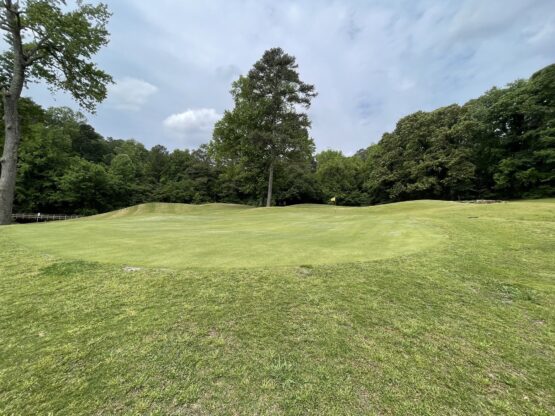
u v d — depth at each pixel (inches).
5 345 113.3
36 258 215.9
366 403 89.0
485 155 1326.3
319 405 88.0
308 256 233.6
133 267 197.6
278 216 660.7
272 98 971.9
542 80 1151.6
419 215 514.6
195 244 277.1
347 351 114.1
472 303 158.2
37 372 98.8
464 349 117.4
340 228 405.1
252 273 189.5
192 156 2437.3
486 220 418.3
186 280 175.9
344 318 138.2
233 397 90.5
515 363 110.0
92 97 661.9
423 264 216.4
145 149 2748.5
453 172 1228.5
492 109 1284.4
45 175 1455.5
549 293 172.1
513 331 131.8
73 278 177.3
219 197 2042.3
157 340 118.0
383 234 340.2
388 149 1512.1
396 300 157.9
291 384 96.4
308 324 132.4
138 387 93.4
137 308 142.7
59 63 596.4
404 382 98.1
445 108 1344.7
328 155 2108.8
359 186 1840.6
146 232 360.2
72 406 85.3
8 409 83.7
